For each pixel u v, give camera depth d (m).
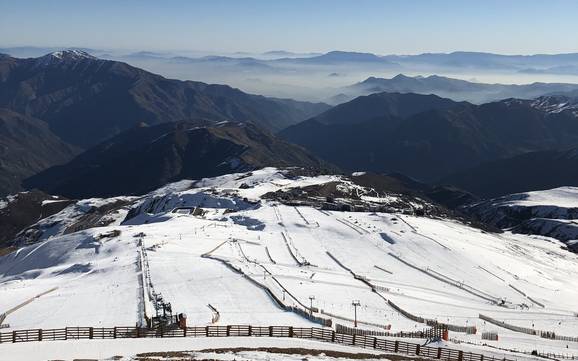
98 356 51.28
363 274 110.06
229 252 118.94
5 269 149.25
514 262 141.62
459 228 182.75
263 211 171.12
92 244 135.12
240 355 49.28
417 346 56.69
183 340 57.50
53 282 96.88
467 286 110.94
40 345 54.94
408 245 136.88
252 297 80.06
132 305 74.19
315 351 52.53
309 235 143.38
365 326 69.56
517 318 86.06
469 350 58.34
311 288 89.19
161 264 102.00
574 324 84.75
